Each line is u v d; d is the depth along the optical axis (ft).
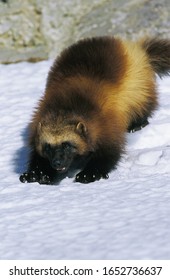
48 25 103.30
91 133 47.29
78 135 46.60
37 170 49.06
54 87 50.98
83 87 49.60
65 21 104.53
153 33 98.37
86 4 105.91
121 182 47.14
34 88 74.33
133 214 39.63
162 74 61.11
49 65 82.89
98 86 50.14
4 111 66.74
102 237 36.22
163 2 102.42
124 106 52.54
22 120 63.93
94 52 53.01
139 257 33.27
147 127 58.03
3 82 77.05
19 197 44.78
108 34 100.12
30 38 102.42
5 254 35.22
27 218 40.55
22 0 103.71
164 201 41.78
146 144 56.34
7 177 50.52
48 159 48.01
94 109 48.34
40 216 40.75
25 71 80.79
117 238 35.83
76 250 34.78
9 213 41.70
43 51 101.14
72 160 47.62
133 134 57.21
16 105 68.39
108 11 104.42
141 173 50.01
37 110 51.01
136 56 56.29
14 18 102.22
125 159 52.60
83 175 48.34
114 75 51.88
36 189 46.62
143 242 34.96
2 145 57.93
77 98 48.44
